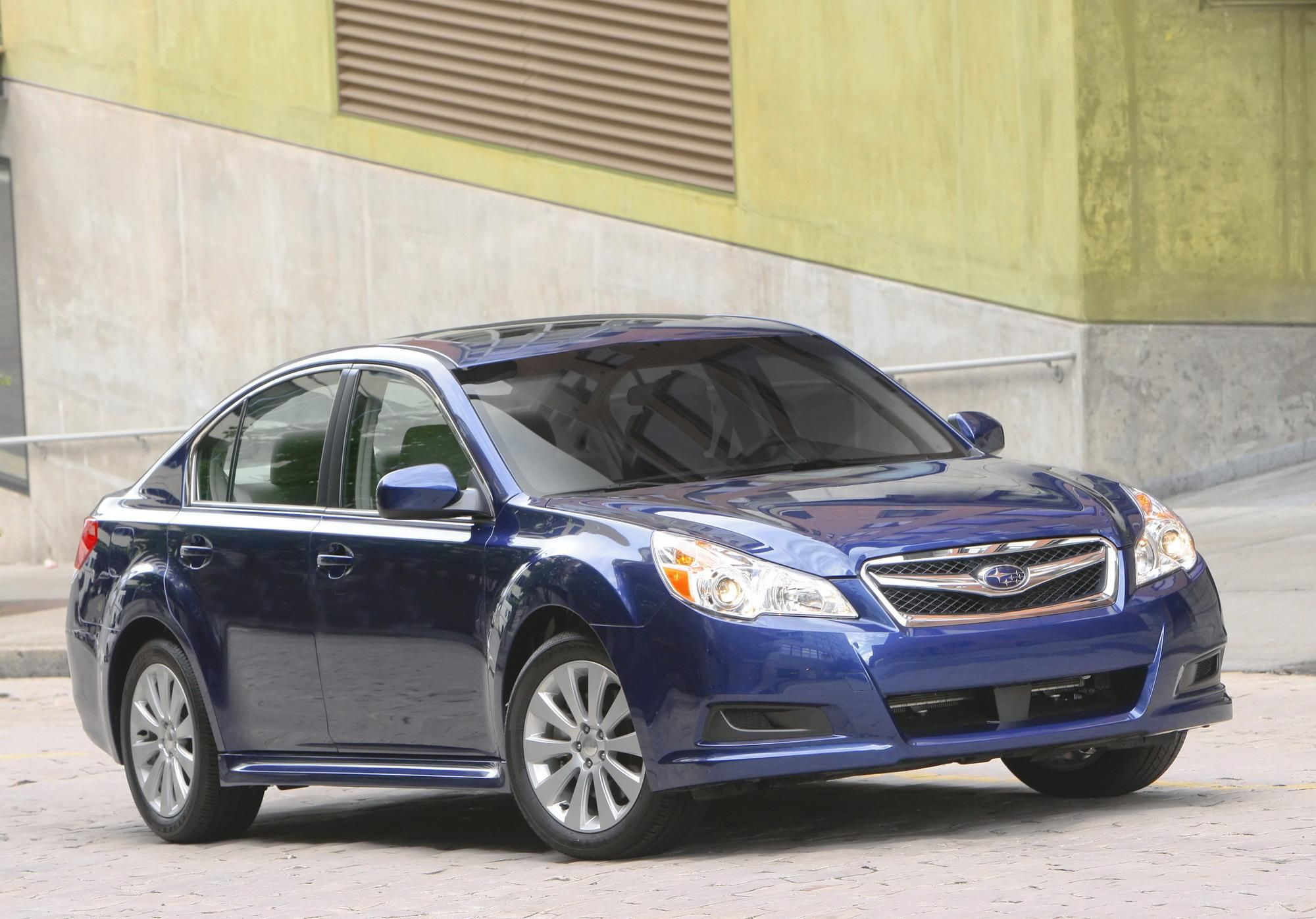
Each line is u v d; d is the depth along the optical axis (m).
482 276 23.64
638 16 22.48
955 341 20.64
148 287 26.34
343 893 7.70
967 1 20.22
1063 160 19.59
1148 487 19.67
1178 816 7.94
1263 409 19.73
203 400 25.92
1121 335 19.64
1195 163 19.56
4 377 22.34
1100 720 7.58
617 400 8.76
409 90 24.03
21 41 27.31
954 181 20.50
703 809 7.68
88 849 9.68
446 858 8.41
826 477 8.37
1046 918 6.09
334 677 8.80
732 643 7.30
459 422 8.62
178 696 9.70
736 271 22.05
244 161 25.39
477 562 8.13
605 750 7.70
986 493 8.00
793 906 6.57
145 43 26.14
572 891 7.19
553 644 7.82
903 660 7.26
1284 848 7.01
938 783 9.59
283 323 25.19
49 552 27.52
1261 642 12.84
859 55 21.09
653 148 22.48
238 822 9.62
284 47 24.94
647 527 7.66
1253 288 19.64
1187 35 19.47
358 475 9.02
